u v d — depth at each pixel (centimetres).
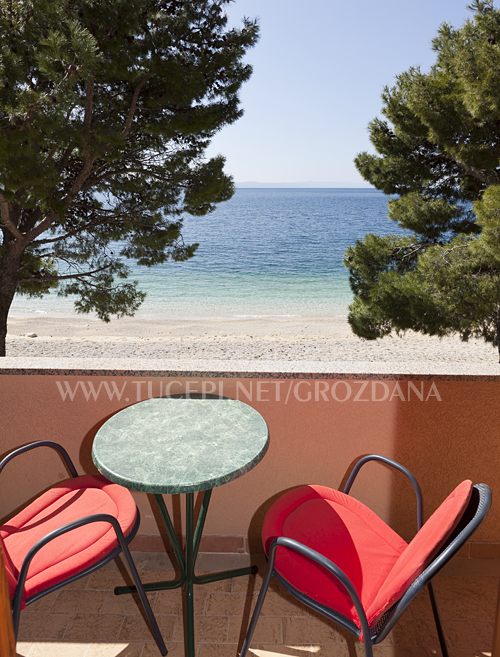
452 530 113
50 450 219
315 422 210
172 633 181
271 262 3366
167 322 2097
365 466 214
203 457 151
